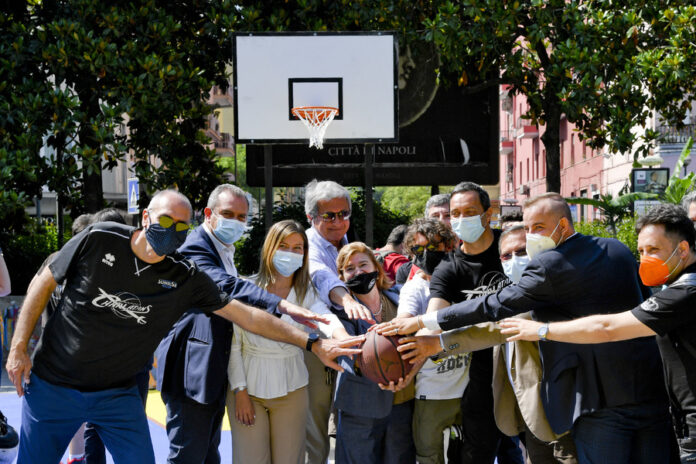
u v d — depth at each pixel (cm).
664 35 1368
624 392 347
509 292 362
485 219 419
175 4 1325
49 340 359
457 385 433
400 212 1656
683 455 342
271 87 1001
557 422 361
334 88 998
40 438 364
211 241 436
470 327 392
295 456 418
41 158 1170
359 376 409
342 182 1684
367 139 998
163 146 1268
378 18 1352
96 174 1202
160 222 330
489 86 1614
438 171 1694
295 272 428
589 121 1479
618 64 1341
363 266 430
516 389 389
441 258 442
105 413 364
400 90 1672
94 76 1202
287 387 412
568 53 1305
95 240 346
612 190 2953
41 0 1234
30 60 1159
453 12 1320
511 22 1325
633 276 361
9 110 1106
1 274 491
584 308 355
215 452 441
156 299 352
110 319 349
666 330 323
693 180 1566
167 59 1238
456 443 439
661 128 2441
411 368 390
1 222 1240
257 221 1527
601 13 1304
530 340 373
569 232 369
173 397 404
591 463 356
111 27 1168
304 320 405
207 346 397
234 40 997
